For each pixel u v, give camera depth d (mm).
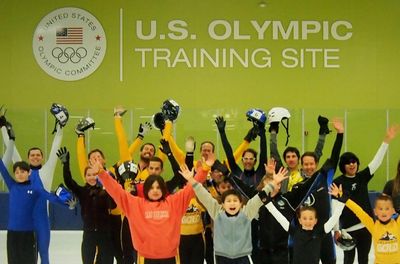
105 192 6488
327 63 12609
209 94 12633
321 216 6105
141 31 12656
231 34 12641
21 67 12625
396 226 5598
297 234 5547
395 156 12281
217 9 12672
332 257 6465
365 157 12406
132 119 12508
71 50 12633
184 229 6336
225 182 6477
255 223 6438
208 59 12656
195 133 12484
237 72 12625
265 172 6609
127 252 6680
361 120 12438
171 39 12672
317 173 6023
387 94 12633
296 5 12609
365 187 6684
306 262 5488
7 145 7230
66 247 9961
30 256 6555
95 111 12344
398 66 12664
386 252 5559
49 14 12648
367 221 5656
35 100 12602
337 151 6336
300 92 12602
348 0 12633
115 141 12305
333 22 12602
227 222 5461
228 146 6711
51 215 11656
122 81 12633
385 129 12430
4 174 6633
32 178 6875
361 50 12617
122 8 12641
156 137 12219
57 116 7199
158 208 5094
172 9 12672
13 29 12617
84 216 6492
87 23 12633
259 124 6859
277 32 12602
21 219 6531
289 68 12625
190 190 5281
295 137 12398
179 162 7262
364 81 12617
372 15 12602
